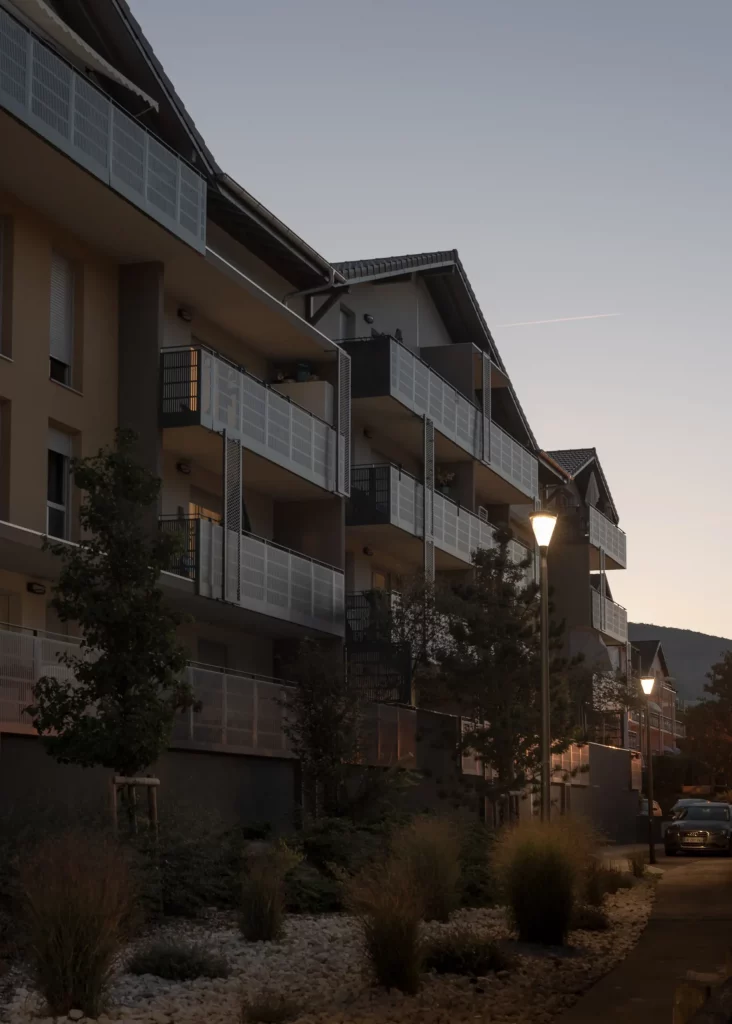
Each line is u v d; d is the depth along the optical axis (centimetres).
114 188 2231
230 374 2680
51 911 1067
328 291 3375
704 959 1444
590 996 1184
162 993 1195
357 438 3716
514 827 1747
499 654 2984
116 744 1712
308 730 2652
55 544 1798
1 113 1959
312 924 1744
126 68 2533
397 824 2444
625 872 2769
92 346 2452
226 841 1955
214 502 3005
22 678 1872
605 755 5194
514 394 4672
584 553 5416
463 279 4228
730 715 9012
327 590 3138
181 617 1806
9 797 1852
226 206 2845
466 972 1350
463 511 4016
